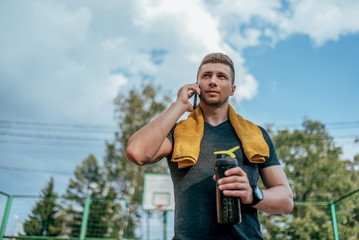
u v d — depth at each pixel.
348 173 16.97
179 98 1.23
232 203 0.93
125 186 17.36
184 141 1.21
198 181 1.14
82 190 24.56
